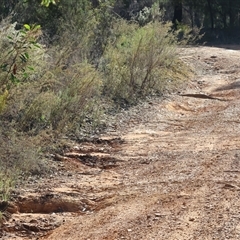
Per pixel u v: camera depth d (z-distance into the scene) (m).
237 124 14.52
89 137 12.84
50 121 12.23
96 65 17.28
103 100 15.75
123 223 7.82
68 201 8.95
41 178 10.06
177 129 14.24
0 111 10.48
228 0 48.91
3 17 15.93
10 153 10.08
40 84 12.04
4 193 8.90
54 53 14.53
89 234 7.55
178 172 10.28
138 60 17.70
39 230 8.08
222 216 7.86
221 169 10.28
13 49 10.80
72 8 18.38
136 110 15.93
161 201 8.65
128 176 10.30
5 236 7.80
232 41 47.44
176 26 41.81
